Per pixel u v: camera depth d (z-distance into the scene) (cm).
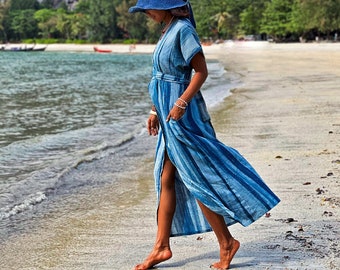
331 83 2066
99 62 6328
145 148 976
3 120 1451
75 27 13888
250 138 958
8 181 746
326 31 8138
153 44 12444
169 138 354
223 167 353
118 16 13075
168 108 353
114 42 13238
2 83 2975
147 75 3656
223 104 1557
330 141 884
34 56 8825
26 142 1087
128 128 1242
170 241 446
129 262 413
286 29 8700
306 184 614
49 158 915
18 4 16700
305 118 1173
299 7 7906
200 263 396
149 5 348
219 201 351
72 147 1023
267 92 1833
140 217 542
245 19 10000
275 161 752
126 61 6612
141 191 664
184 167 352
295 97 1619
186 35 343
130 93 2241
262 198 354
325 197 555
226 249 378
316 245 420
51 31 14725
